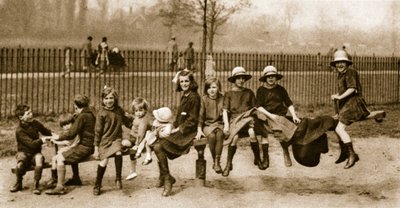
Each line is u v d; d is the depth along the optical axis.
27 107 7.13
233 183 7.95
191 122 7.16
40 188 7.41
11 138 10.81
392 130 13.12
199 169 7.62
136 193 7.19
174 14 30.67
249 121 7.27
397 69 21.33
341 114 7.72
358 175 8.64
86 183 7.78
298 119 7.45
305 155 7.16
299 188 7.71
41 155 7.15
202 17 29.69
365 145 11.27
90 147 7.20
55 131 11.53
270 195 7.23
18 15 50.75
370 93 21.62
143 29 51.56
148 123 7.41
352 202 6.94
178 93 19.17
